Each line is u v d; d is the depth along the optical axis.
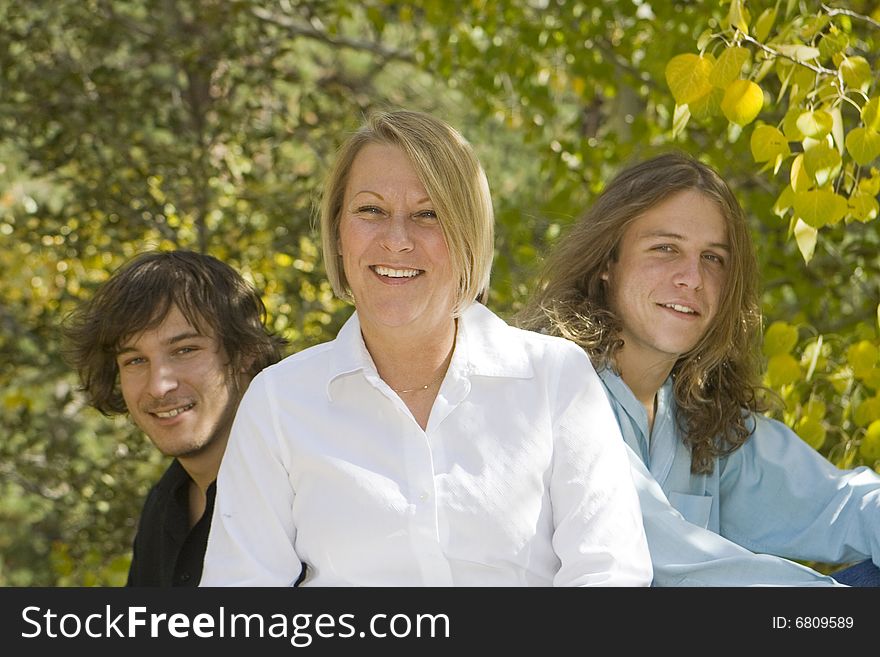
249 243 5.38
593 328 2.44
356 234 2.07
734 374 2.55
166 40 5.49
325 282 5.27
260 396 2.12
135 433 5.44
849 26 3.07
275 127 5.61
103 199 5.37
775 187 4.25
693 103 2.38
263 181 5.75
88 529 5.40
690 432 2.50
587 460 2.08
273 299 5.41
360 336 2.12
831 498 2.48
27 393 5.93
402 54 6.24
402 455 2.04
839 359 3.35
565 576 2.05
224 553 2.10
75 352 2.67
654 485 2.32
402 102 6.34
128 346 2.54
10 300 6.19
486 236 2.10
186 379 2.53
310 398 2.10
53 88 5.41
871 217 2.48
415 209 2.06
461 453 2.05
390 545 2.01
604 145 5.03
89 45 5.57
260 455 2.11
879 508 2.40
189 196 5.53
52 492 5.95
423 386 2.11
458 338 2.11
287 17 6.31
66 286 5.59
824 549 2.45
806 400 3.14
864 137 2.28
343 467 2.04
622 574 2.04
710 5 4.16
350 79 6.43
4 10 5.72
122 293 2.54
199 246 5.45
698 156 4.38
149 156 5.45
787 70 2.45
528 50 5.25
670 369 2.51
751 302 2.53
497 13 5.33
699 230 2.42
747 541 2.53
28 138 5.46
